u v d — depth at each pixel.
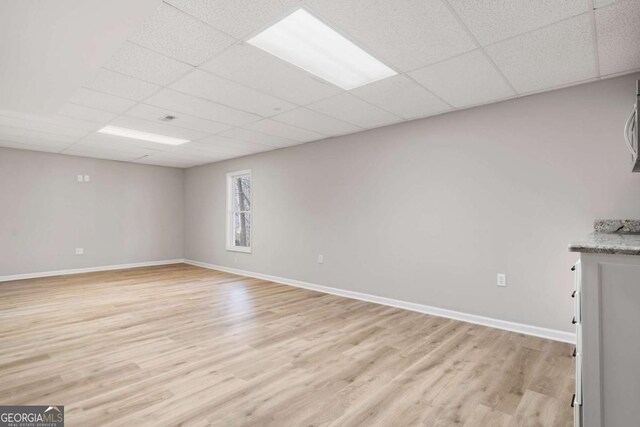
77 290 4.81
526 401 1.92
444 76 2.65
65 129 4.27
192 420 1.73
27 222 5.68
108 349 2.66
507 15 1.86
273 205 5.52
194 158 6.38
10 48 2.12
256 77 2.68
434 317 3.53
